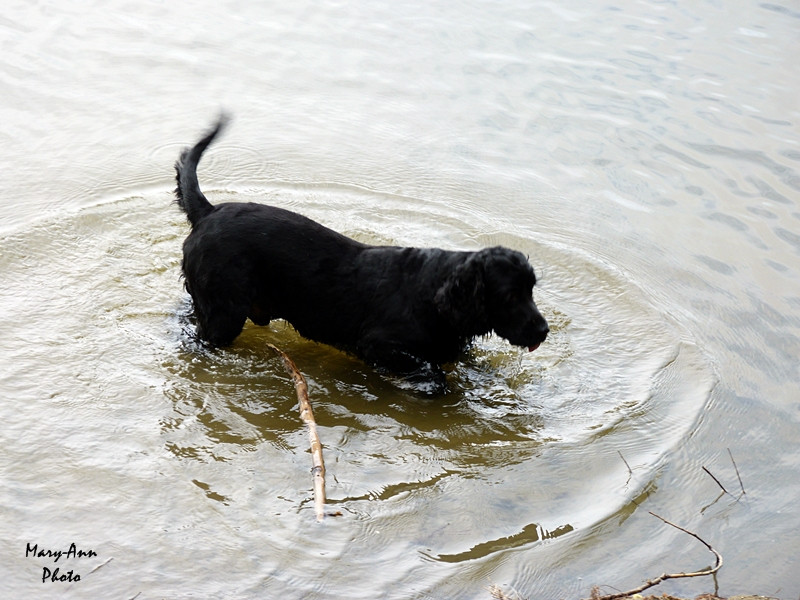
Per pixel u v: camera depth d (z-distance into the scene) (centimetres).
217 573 348
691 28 584
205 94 522
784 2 621
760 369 411
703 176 486
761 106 524
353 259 405
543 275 442
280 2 599
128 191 465
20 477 364
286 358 402
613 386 404
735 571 357
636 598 346
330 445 380
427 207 468
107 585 345
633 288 437
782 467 382
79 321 409
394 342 400
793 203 473
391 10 595
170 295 423
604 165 491
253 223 401
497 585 350
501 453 382
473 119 514
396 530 360
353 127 507
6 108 503
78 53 542
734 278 442
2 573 346
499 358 414
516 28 579
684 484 377
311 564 351
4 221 445
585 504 370
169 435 378
